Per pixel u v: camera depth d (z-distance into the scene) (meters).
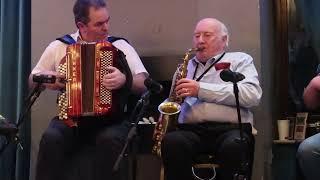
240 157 2.58
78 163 2.93
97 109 2.82
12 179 3.46
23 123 3.49
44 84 2.82
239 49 3.41
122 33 3.64
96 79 2.84
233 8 3.45
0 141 3.38
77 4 3.06
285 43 3.63
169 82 3.54
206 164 2.83
